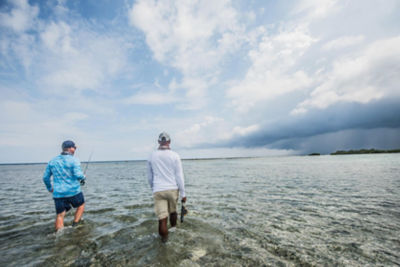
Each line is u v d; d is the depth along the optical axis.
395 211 5.55
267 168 27.30
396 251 3.30
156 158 3.87
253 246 3.53
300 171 19.94
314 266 2.88
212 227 4.50
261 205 6.50
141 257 3.17
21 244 3.79
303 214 5.45
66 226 4.82
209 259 3.07
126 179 17.38
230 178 15.17
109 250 3.46
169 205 3.94
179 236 3.99
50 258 3.22
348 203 6.52
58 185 4.59
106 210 6.27
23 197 9.05
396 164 25.83
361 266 2.87
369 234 4.02
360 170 18.72
